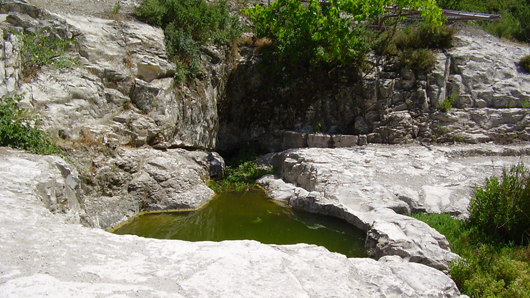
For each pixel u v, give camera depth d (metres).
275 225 8.16
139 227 7.80
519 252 5.97
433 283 4.49
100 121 8.63
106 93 8.97
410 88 13.55
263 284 3.47
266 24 13.09
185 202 8.77
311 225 8.17
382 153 11.37
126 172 8.38
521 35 17.86
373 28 15.32
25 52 7.82
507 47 15.51
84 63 8.91
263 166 12.44
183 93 10.92
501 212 6.78
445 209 8.12
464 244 6.41
